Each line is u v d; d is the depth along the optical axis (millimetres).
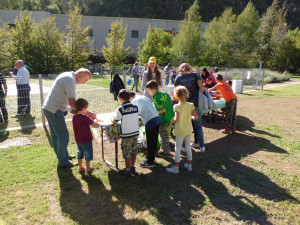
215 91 7066
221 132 6059
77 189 3297
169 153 4461
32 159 4090
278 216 2873
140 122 4469
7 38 22016
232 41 29109
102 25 36906
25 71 6398
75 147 4754
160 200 3113
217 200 3158
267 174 3900
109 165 4027
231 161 4359
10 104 7914
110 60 24938
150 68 4961
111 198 3115
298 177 3816
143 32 39562
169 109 4270
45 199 3049
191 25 25969
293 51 32000
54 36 22609
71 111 3824
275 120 7348
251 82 15844
